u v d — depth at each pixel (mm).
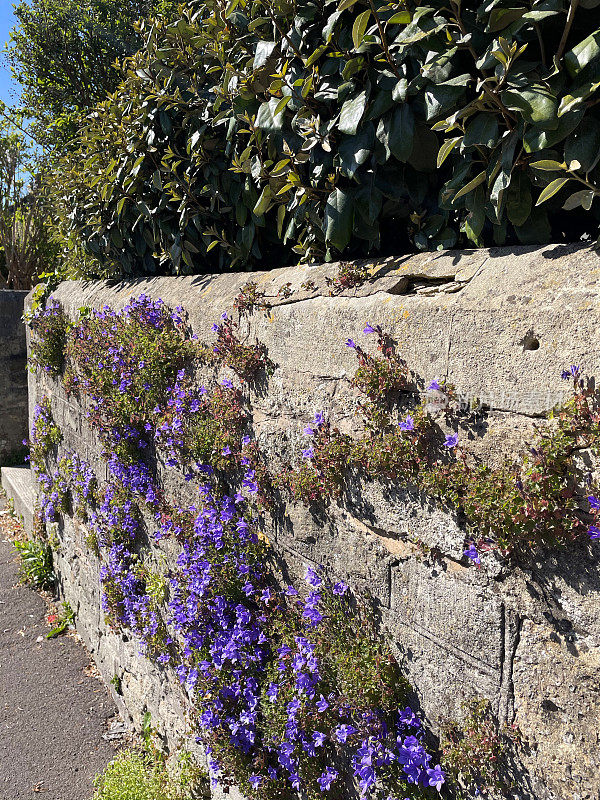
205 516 2734
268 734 2385
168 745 3422
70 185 4461
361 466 1896
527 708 1431
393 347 1745
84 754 3623
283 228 2719
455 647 1620
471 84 1620
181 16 3111
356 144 1920
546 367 1344
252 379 2469
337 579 2090
